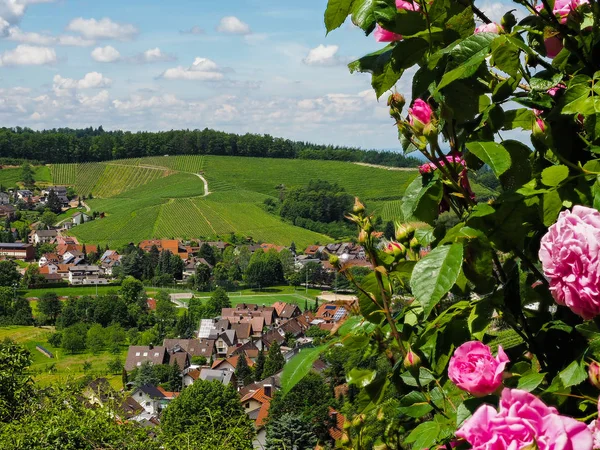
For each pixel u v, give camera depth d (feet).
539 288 5.42
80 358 277.23
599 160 5.08
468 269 5.39
